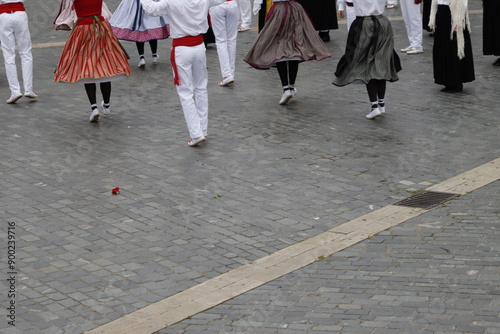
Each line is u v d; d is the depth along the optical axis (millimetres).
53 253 6910
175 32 9320
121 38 13562
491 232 7059
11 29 11359
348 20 14578
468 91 11891
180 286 6312
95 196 8180
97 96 12023
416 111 10906
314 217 7586
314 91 12094
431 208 7699
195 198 8086
